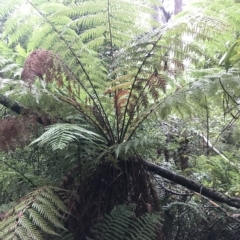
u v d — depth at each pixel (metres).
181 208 1.97
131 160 1.56
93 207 1.51
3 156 1.78
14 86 1.37
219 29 1.42
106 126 1.59
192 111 1.62
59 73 1.48
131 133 1.61
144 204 1.53
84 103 1.63
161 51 1.54
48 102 1.44
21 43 2.35
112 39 1.71
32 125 1.54
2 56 1.85
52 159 1.82
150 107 1.59
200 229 1.99
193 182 1.72
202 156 2.22
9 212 1.17
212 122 2.51
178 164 2.36
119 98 1.60
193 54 1.63
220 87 1.44
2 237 1.02
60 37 1.63
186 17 1.46
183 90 1.51
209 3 1.58
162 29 1.47
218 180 2.11
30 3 1.62
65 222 1.44
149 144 1.44
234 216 1.89
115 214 1.39
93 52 1.77
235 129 2.54
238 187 1.95
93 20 1.64
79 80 1.59
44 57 1.38
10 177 1.61
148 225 1.38
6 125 1.44
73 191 1.42
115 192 1.53
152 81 1.53
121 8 1.63
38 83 1.58
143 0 1.70
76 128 1.26
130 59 1.55
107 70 1.87
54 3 1.65
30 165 1.90
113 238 1.34
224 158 2.23
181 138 2.39
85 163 1.55
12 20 1.66
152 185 1.67
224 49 1.59
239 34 1.65
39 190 1.26
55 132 1.22
